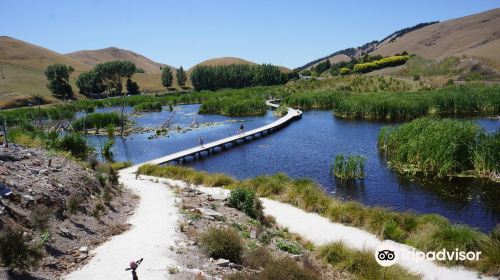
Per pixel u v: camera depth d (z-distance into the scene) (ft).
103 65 436.35
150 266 35.22
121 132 172.96
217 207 63.82
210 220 54.19
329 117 206.80
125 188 72.95
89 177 61.72
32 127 168.55
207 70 470.39
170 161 115.75
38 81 442.09
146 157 129.29
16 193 42.70
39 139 119.55
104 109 298.15
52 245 37.83
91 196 55.88
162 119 227.81
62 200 48.06
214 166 111.96
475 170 84.99
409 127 106.73
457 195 75.25
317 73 535.60
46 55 596.70
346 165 91.50
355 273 43.42
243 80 480.23
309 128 171.63
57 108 264.93
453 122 97.76
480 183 80.18
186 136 167.22
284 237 55.31
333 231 57.77
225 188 81.05
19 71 475.72
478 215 66.03
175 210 57.06
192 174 90.27
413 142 94.68
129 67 445.78
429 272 44.27
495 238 49.32
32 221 39.19
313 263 43.50
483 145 83.82
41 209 40.47
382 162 102.94
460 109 181.16
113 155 133.28
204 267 36.88
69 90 403.34
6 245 30.99
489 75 285.23
